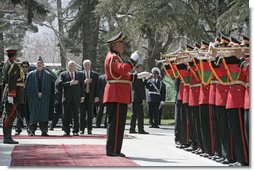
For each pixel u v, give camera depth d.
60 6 66.44
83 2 45.50
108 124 14.57
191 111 15.85
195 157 14.82
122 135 14.55
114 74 14.30
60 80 21.55
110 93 14.32
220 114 13.63
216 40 13.95
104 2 39.59
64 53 57.41
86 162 13.31
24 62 21.91
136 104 24.00
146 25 40.53
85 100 22.59
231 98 13.08
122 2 38.94
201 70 14.22
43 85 21.39
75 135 21.62
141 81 24.08
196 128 15.34
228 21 33.53
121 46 14.47
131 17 40.09
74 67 21.73
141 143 18.80
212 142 14.52
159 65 45.59
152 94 28.97
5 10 63.09
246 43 12.85
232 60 13.04
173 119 40.53
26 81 21.39
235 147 13.14
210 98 14.23
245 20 33.78
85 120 22.77
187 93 15.96
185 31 38.47
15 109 17.89
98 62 51.50
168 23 38.84
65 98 21.44
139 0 38.28
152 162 13.69
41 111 21.30
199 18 38.56
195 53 15.13
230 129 13.16
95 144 17.97
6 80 17.81
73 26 46.75
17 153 15.13
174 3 37.28
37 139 19.75
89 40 47.16
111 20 47.19
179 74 15.96
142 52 53.94
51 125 25.33
